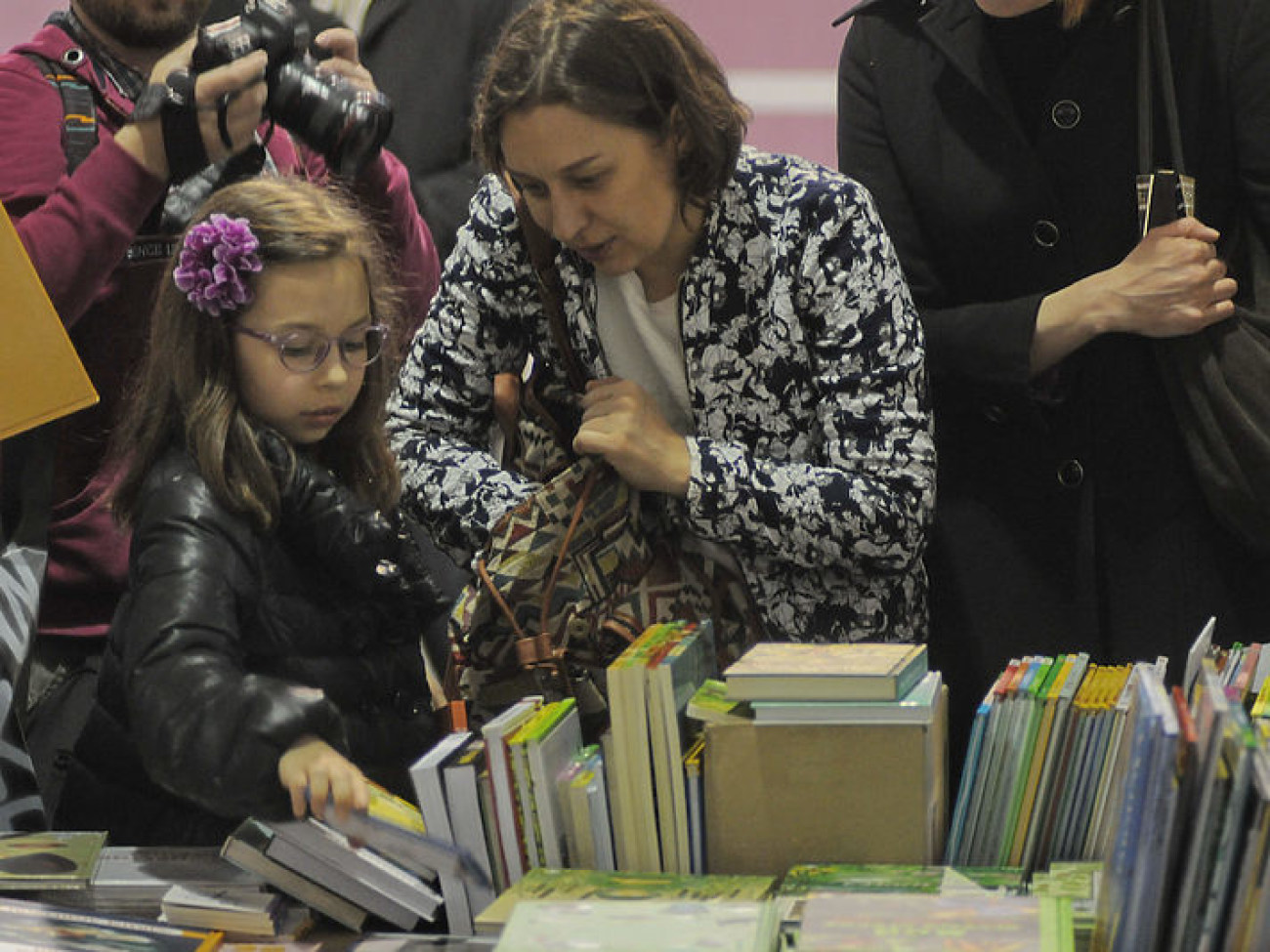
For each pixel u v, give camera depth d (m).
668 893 5.55
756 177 6.87
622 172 6.45
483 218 7.23
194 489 6.12
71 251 7.24
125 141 7.30
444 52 9.70
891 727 5.80
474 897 5.85
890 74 7.93
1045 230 7.68
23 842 6.24
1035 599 7.82
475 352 7.39
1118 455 7.68
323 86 7.30
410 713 6.57
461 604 7.11
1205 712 5.14
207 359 6.29
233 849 5.82
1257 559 7.61
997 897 5.34
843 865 5.82
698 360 6.98
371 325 6.66
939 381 7.77
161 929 5.77
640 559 7.02
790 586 7.13
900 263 7.93
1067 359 7.71
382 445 6.86
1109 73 7.54
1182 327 7.36
